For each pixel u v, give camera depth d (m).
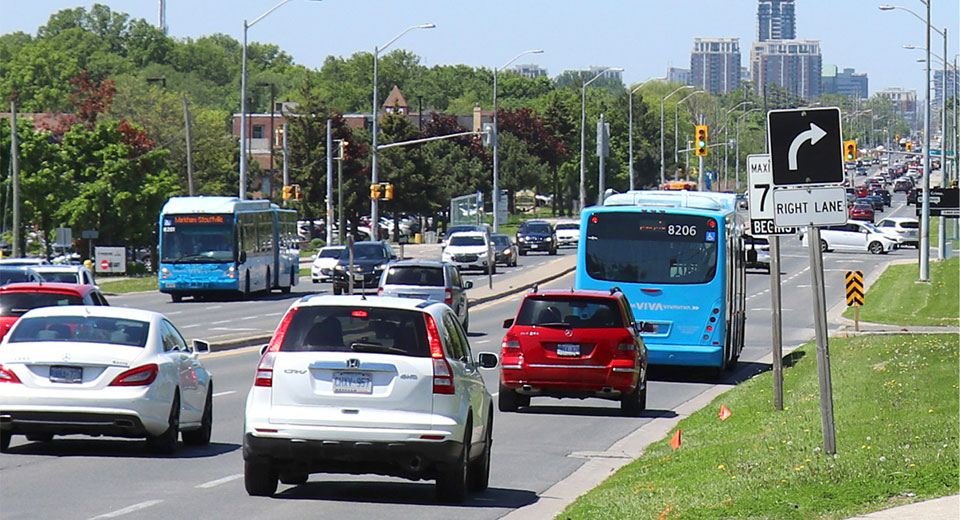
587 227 63.69
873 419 38.97
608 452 39.19
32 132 167.38
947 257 172.25
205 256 115.31
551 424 46.12
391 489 31.52
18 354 34.84
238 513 27.50
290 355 28.34
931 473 28.14
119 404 34.62
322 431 27.98
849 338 76.94
